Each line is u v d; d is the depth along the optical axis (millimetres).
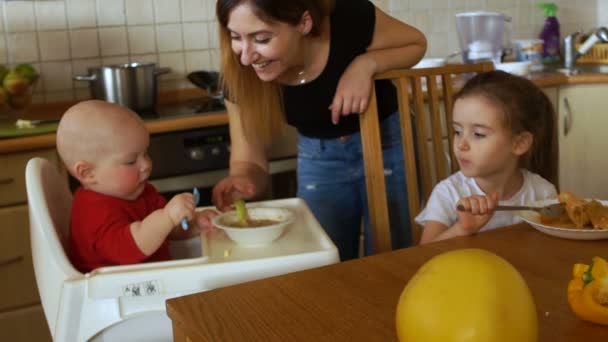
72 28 2545
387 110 1717
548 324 782
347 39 1554
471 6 3285
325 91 1589
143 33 2658
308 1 1392
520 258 997
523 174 1496
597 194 2936
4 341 2092
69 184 2119
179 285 1095
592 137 2877
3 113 2301
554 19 3395
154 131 2186
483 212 1171
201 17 2746
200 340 780
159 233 1205
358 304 847
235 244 1214
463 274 604
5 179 2008
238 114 1650
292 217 1257
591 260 980
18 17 2465
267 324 801
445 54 3262
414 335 604
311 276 940
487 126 1362
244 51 1375
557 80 2832
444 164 1603
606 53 3260
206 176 2311
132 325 1111
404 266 972
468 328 579
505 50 3189
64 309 1080
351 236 1830
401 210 1770
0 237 2029
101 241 1231
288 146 2457
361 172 1735
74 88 2582
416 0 3148
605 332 759
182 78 2752
